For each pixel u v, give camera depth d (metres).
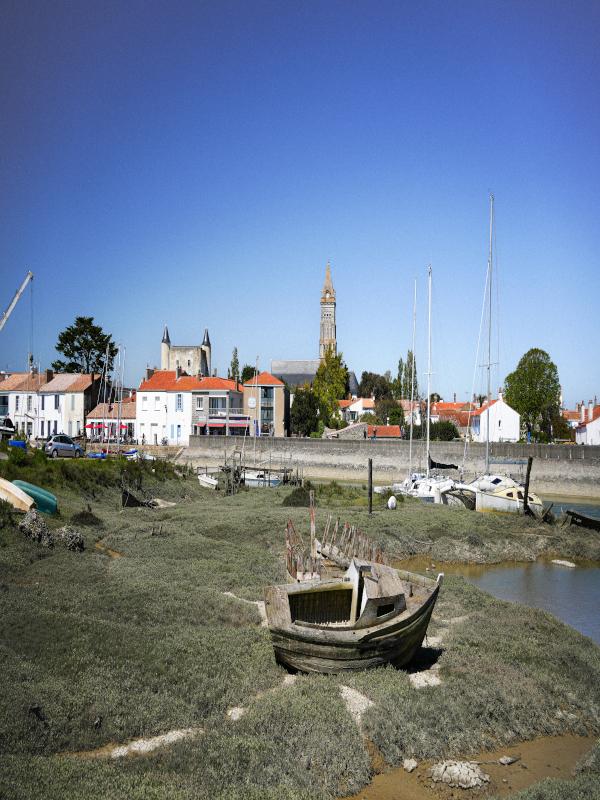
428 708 14.13
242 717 13.14
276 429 102.19
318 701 13.88
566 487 74.50
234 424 97.50
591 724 14.79
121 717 12.35
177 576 24.05
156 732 12.37
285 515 40.56
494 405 97.81
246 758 11.57
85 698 12.73
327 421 116.31
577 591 29.48
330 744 12.31
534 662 17.66
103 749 11.67
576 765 12.77
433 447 81.88
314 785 11.20
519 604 24.14
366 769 12.00
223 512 42.84
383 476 84.44
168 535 33.16
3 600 17.62
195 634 17.31
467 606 23.69
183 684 14.15
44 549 24.81
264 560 28.59
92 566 24.06
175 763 11.16
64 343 119.25
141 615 18.44
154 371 113.31
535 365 103.00
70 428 98.94
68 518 34.28
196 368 138.75
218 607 20.16
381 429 104.50
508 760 12.98
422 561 35.12
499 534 39.91
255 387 100.00
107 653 15.01
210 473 73.06
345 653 15.41
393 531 37.97
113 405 99.19
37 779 10.03
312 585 17.53
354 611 17.59
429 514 44.09
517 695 15.31
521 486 53.69
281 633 15.44
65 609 18.06
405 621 15.98
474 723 14.03
